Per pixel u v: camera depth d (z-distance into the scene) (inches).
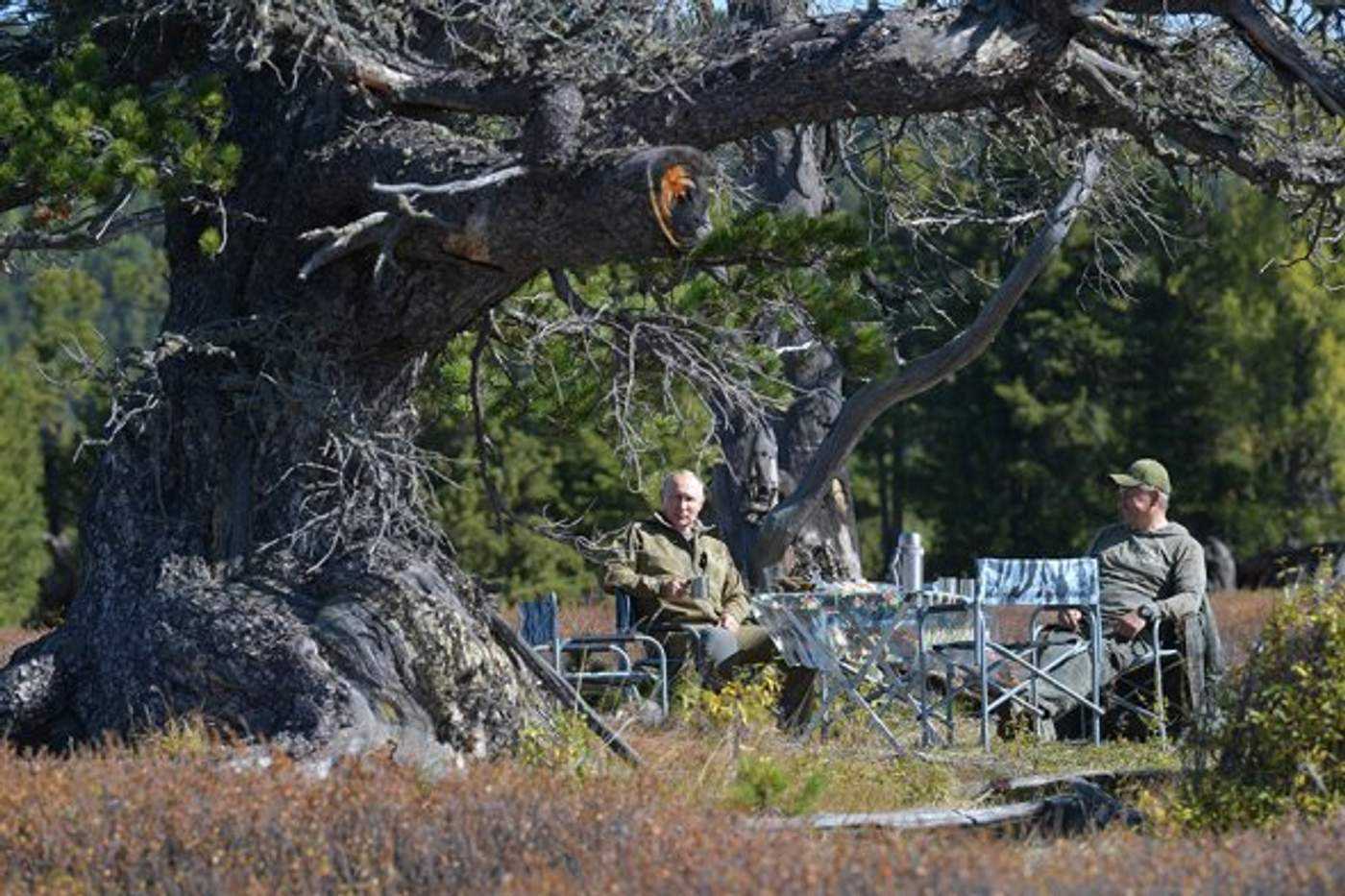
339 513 594.6
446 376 709.9
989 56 533.3
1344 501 2923.2
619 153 525.7
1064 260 2778.1
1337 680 445.1
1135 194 807.7
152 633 579.8
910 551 708.7
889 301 773.3
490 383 724.0
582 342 681.0
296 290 602.5
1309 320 2856.8
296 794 386.6
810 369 932.0
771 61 534.3
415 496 609.3
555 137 529.3
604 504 2106.3
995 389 2876.5
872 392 877.8
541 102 531.5
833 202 868.0
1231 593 1758.1
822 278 647.1
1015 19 536.7
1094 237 810.8
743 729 581.9
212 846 369.1
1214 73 598.9
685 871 337.1
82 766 422.3
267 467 599.8
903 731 681.6
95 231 571.8
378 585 574.2
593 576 2097.7
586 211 528.1
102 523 606.2
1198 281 2886.3
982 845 367.6
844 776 537.3
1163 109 578.2
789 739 626.5
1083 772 562.9
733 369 663.8
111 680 585.6
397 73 564.4
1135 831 442.0
